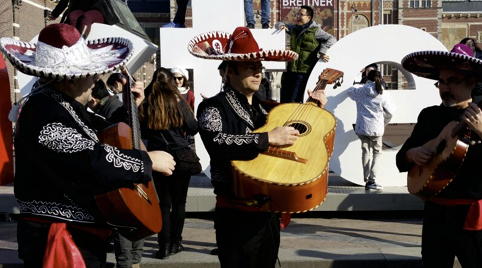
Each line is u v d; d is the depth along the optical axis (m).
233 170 3.24
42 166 2.70
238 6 8.28
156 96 5.34
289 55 3.38
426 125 3.55
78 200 2.76
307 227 6.91
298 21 8.97
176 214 5.62
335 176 9.38
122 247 4.92
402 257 5.33
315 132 3.48
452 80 3.43
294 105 3.76
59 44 2.71
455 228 3.35
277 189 3.13
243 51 3.42
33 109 2.72
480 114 3.10
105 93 5.02
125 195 2.76
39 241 2.79
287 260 5.31
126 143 2.94
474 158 3.28
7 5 25.80
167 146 5.41
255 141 3.24
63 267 2.72
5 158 6.86
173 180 5.53
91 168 2.63
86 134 2.75
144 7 65.06
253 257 3.44
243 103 3.50
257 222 3.41
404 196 7.35
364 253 5.48
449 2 67.88
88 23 7.76
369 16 60.72
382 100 7.62
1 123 6.78
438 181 3.28
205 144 3.35
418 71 3.89
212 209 7.40
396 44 8.07
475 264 3.34
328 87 8.12
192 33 8.27
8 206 7.33
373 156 7.83
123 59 2.86
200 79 8.30
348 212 7.57
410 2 62.81
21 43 2.98
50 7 32.34
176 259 5.47
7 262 5.29
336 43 8.09
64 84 2.81
